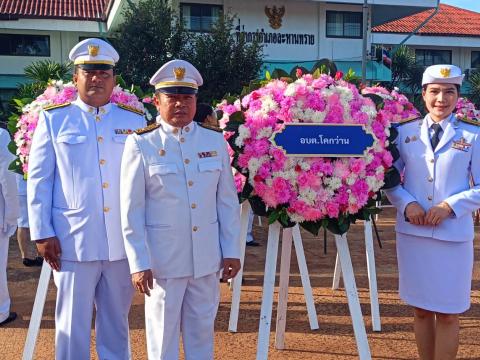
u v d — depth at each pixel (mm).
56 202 3420
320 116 3391
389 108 4910
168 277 3172
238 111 3623
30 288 6477
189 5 19422
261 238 9617
